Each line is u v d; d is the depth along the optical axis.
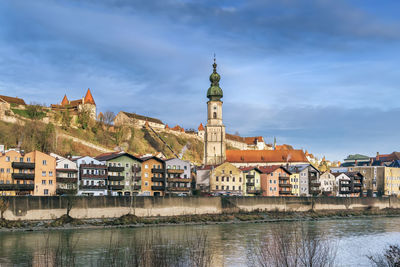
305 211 171.25
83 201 124.19
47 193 140.25
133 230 116.94
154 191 166.75
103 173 154.25
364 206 190.50
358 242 103.31
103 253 82.62
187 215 142.50
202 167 198.12
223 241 100.69
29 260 76.38
